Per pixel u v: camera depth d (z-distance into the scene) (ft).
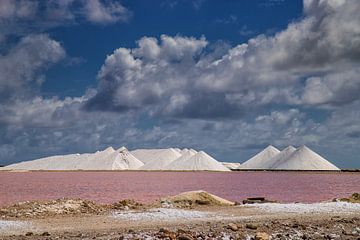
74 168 607.78
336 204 105.50
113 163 597.11
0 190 212.02
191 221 77.15
